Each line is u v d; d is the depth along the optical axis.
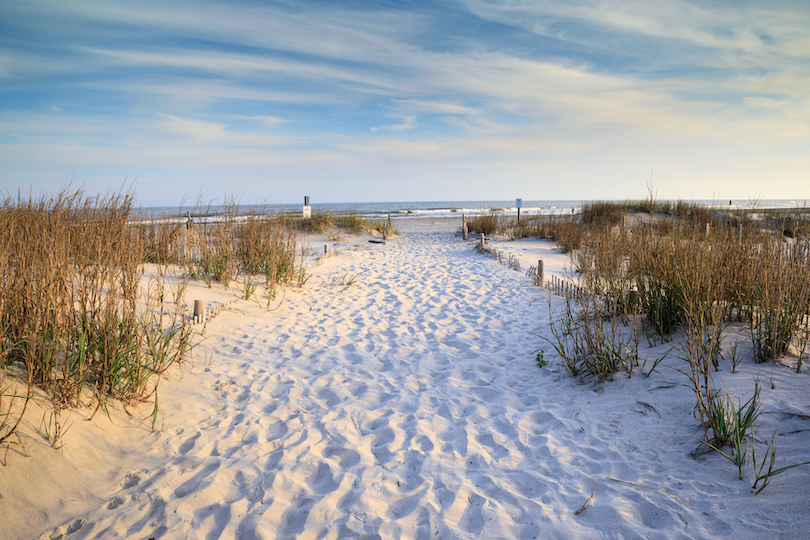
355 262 11.84
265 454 2.95
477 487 2.60
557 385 3.89
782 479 2.21
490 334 5.48
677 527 2.10
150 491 2.52
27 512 2.25
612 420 3.15
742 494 2.20
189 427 3.24
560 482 2.57
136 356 3.41
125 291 3.66
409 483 2.67
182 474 2.69
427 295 7.77
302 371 4.36
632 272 4.93
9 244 3.35
